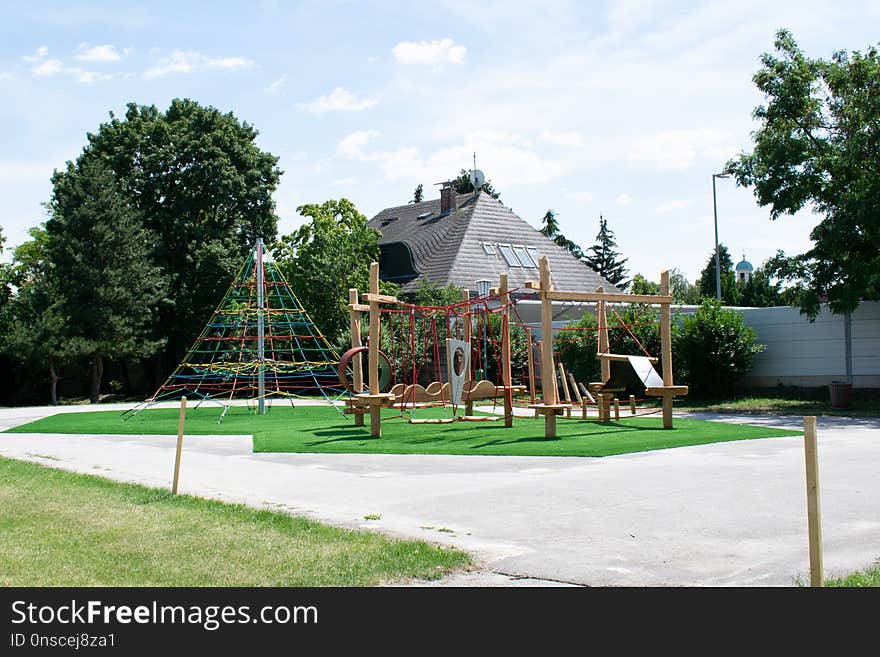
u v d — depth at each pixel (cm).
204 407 2806
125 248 3778
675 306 2741
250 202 4175
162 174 4081
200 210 4119
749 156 2372
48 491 1007
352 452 1395
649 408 2261
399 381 3081
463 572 607
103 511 861
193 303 4056
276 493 986
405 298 3738
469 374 1878
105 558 657
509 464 1205
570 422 1906
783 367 2584
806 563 610
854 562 612
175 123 4172
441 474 1120
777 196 2314
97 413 2595
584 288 4056
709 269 6072
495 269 3850
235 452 1467
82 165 4181
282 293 3891
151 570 620
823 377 2494
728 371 2491
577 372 2722
